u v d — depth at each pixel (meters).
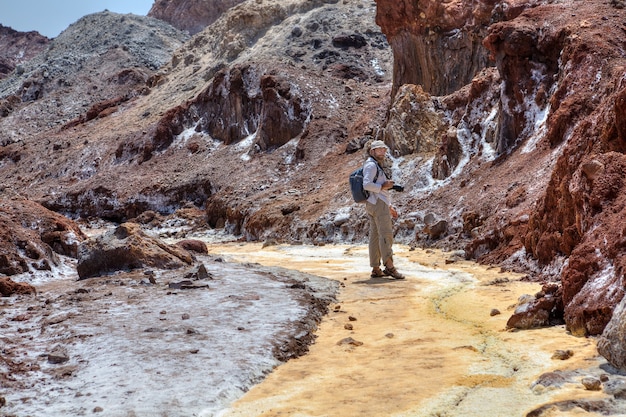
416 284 8.63
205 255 13.32
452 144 17.28
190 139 34.12
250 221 21.55
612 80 12.39
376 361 4.82
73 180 36.84
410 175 18.42
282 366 4.80
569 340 4.92
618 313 4.14
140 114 43.06
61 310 6.75
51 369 4.61
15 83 68.19
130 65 62.91
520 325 5.52
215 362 4.63
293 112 29.11
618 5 15.42
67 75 63.56
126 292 7.77
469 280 8.80
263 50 46.12
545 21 15.61
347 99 30.19
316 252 14.87
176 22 80.38
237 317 6.11
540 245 8.66
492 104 17.25
